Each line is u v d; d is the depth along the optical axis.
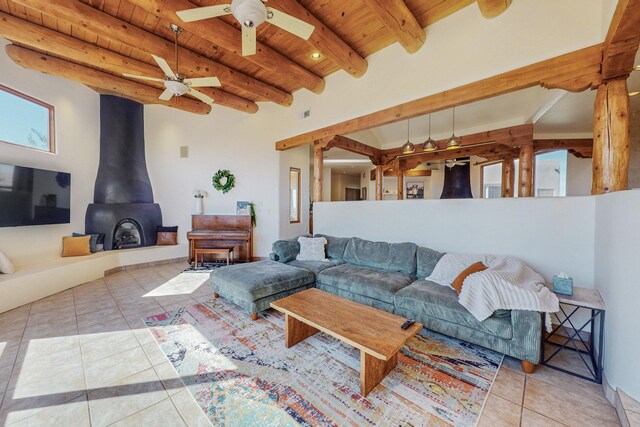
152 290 3.83
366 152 6.96
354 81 4.21
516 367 2.05
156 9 2.60
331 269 3.43
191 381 1.86
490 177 8.96
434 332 2.54
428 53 3.35
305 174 6.64
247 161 5.92
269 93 4.87
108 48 3.71
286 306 2.35
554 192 7.71
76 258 4.28
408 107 3.57
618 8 1.80
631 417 1.39
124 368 2.00
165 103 5.22
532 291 2.02
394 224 3.89
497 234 2.98
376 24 3.29
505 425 1.50
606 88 2.32
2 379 1.87
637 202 1.51
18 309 3.10
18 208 3.60
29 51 3.66
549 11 2.55
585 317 2.44
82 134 4.75
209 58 4.00
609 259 1.88
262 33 3.40
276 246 4.00
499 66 2.84
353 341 1.76
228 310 3.10
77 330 2.60
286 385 1.83
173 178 5.82
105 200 5.08
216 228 5.81
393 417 1.55
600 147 2.35
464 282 2.38
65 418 1.54
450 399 1.71
